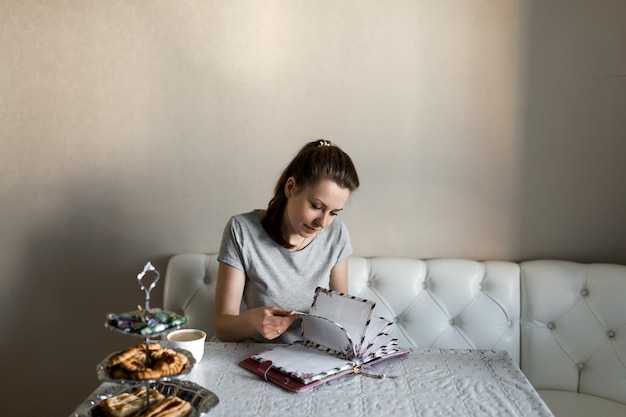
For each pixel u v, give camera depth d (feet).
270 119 6.12
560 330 5.55
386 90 6.03
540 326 5.60
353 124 6.08
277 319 4.00
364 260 5.94
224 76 6.10
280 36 6.04
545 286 5.61
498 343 5.65
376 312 5.76
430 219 6.15
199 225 6.28
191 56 6.09
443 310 5.72
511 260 6.12
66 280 6.38
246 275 4.96
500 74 5.92
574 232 6.02
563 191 5.98
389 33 5.97
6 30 6.11
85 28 6.10
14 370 6.50
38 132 6.21
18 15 6.09
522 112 5.94
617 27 5.77
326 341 4.00
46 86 6.16
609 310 5.40
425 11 5.93
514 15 5.86
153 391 3.16
